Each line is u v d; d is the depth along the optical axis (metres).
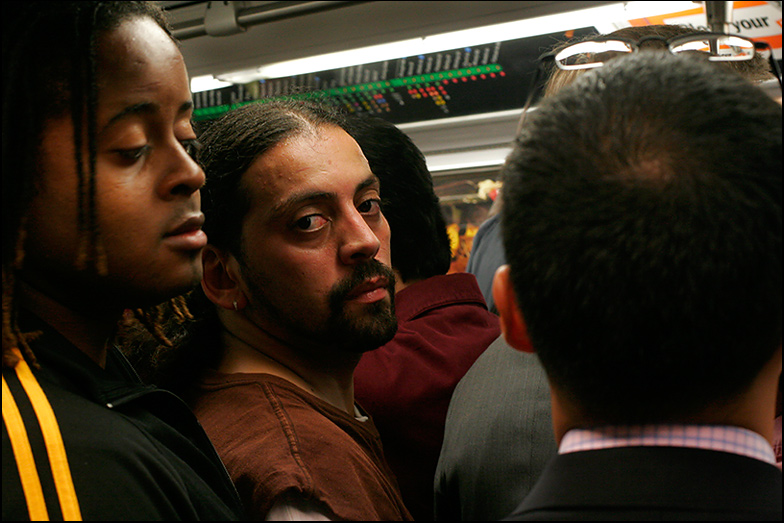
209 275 1.00
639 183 0.50
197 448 0.77
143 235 0.67
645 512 0.50
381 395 1.24
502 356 1.03
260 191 0.94
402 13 1.65
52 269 0.66
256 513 0.80
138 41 0.66
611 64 0.60
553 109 0.57
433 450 1.24
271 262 0.95
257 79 1.96
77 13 0.62
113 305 0.71
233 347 1.03
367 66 1.89
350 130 1.06
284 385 0.94
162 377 1.02
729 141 0.50
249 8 1.71
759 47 1.02
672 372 0.51
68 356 0.68
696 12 1.51
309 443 0.85
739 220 0.48
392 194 1.40
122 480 0.59
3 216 0.60
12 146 0.60
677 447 0.53
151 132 0.68
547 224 0.52
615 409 0.54
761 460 0.53
